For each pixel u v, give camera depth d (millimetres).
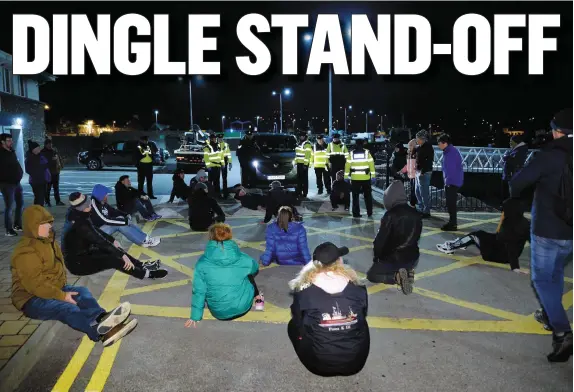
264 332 4781
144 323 5008
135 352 4340
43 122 23469
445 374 3930
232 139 52531
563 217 3824
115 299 5727
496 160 17906
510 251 6645
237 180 19672
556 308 4031
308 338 3705
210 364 4113
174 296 5848
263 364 4117
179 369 4027
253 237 9133
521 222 6496
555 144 3889
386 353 4312
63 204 12695
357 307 3701
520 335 4688
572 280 6406
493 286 6172
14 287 4480
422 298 5738
